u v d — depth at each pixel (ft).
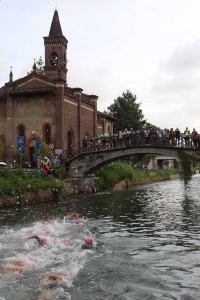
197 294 34.40
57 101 160.76
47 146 151.23
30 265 42.86
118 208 96.84
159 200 119.03
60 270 41.29
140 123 330.95
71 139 172.24
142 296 34.01
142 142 137.39
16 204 101.30
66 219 76.95
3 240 55.52
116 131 323.57
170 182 250.16
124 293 34.78
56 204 104.99
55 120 161.27
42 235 59.26
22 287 36.19
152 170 290.56
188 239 57.41
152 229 66.13
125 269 41.86
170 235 60.70
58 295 34.17
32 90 161.48
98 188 159.94
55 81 161.48
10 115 166.09
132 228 67.21
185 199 122.62
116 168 190.60
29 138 164.35
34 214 84.23
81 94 184.96
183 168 127.13
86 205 103.19
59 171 139.23
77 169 150.41
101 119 229.04
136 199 122.21
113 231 64.23
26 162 155.94
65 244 53.21
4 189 98.89
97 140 167.94
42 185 114.62
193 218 79.25
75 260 45.34
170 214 85.61
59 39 194.29
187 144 124.77
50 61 195.42
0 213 85.51
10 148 165.58
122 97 335.88
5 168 112.27
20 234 60.08
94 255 47.88
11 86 167.22
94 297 33.83
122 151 142.51
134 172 230.89
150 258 46.44
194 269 41.83
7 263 43.39
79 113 180.24
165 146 129.08
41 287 35.76
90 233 62.28
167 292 34.94
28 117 164.86
